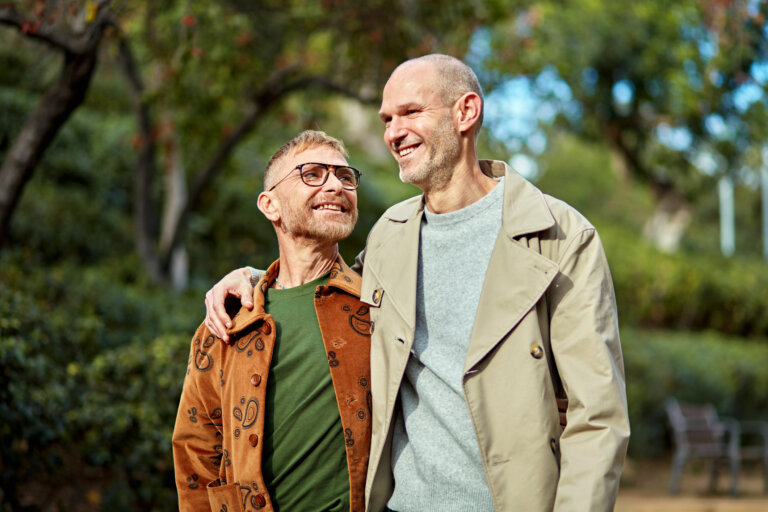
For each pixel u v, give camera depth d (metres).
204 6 6.31
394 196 14.23
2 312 3.97
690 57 9.07
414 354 2.09
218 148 9.07
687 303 15.38
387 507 2.12
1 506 3.62
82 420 3.92
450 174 2.13
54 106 4.54
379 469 2.09
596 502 1.79
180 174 9.40
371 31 7.36
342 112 16.84
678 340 12.42
